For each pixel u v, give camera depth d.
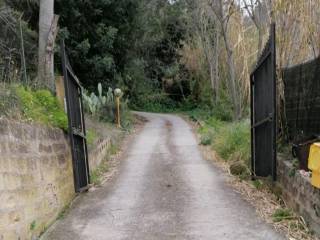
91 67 14.31
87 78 14.62
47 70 6.98
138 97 24.83
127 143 10.90
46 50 7.11
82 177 5.29
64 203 4.68
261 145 5.25
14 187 3.20
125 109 15.19
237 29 10.69
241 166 6.36
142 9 17.59
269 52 4.62
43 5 7.59
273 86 4.49
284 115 5.16
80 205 4.84
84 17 13.80
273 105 4.50
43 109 4.77
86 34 14.12
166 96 27.47
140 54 24.14
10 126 3.26
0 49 8.04
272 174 4.61
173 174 6.59
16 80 5.07
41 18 7.59
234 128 8.59
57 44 11.82
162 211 4.52
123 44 16.22
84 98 11.22
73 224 4.11
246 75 9.78
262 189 5.29
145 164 7.64
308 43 4.89
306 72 4.38
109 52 15.47
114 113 13.53
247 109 10.95
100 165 7.40
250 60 9.77
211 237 3.66
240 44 10.41
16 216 3.20
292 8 4.95
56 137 4.58
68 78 4.64
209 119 14.96
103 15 14.66
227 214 4.33
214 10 11.34
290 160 4.56
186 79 26.55
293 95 4.82
